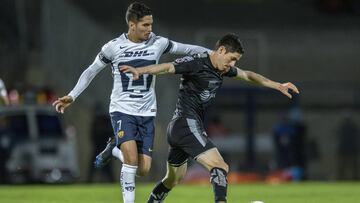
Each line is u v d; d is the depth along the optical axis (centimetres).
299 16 9338
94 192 4669
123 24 8450
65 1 7506
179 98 2619
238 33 8762
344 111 8206
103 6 8694
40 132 6284
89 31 7381
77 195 4406
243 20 9138
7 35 7538
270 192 4716
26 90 6869
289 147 7131
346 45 8812
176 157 2641
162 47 2769
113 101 2752
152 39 2761
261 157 7644
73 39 7369
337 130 7669
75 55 7306
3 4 7650
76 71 7238
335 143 7994
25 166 6172
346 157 7375
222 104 7781
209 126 7556
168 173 2709
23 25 7575
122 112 2722
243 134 7675
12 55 7388
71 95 2744
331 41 8812
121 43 2736
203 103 2598
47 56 7412
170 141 2597
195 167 6800
